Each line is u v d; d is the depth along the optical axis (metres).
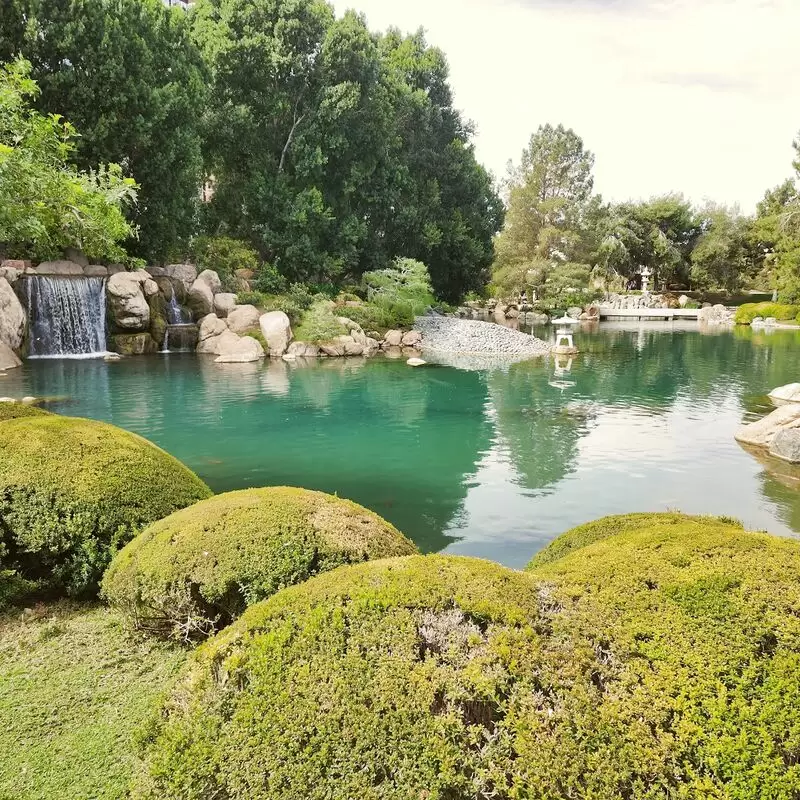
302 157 29.53
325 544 3.68
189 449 10.28
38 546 4.53
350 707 2.18
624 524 4.06
